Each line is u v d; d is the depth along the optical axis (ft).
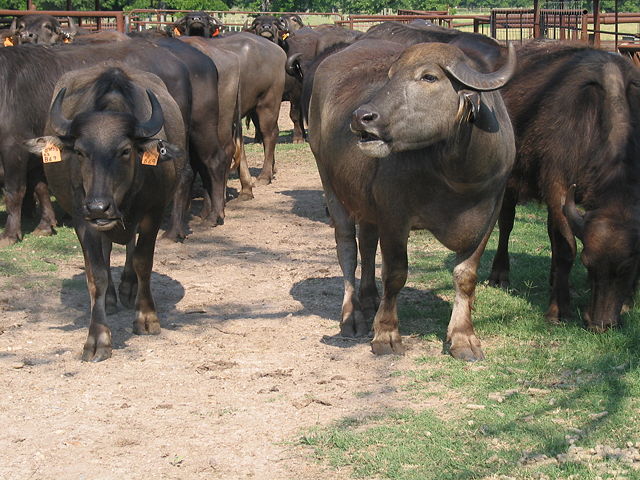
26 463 15.74
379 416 17.47
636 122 20.70
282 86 46.73
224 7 197.88
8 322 24.11
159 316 24.71
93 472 15.37
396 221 19.84
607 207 20.22
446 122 17.29
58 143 19.53
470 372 19.70
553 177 22.29
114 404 18.40
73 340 22.66
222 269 29.84
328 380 19.58
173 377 19.99
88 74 23.09
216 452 16.07
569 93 22.07
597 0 42.47
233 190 44.93
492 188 19.19
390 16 76.02
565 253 22.56
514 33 59.06
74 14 47.16
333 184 22.47
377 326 21.42
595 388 18.29
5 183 32.40
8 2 138.82
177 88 32.24
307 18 257.75
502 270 26.81
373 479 14.87
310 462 15.58
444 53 17.10
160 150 19.70
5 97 31.50
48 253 31.45
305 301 26.11
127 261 25.14
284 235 34.91
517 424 16.75
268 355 21.44
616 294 20.67
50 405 18.38
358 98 21.26
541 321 22.90
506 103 23.88
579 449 15.51
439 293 26.20
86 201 18.76
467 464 15.20
